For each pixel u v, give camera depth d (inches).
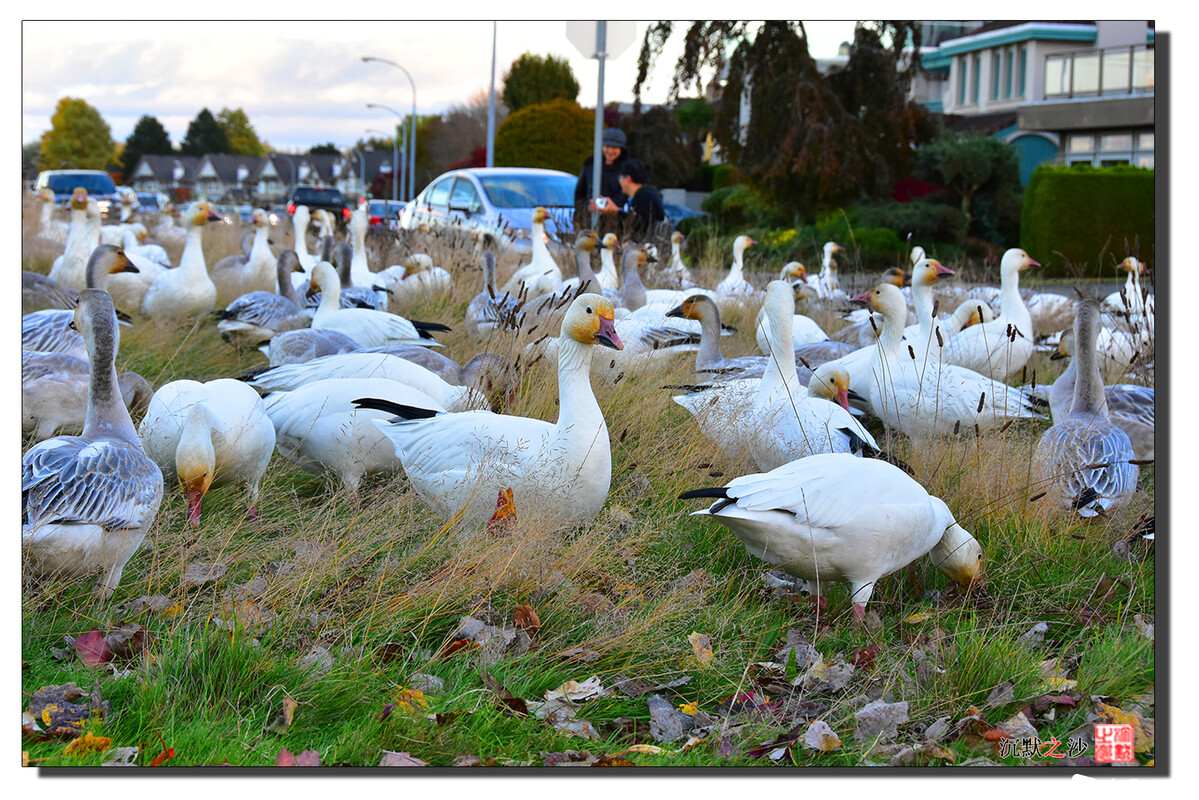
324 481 249.1
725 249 788.6
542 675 166.1
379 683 158.2
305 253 608.1
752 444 233.5
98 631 168.6
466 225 648.4
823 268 658.2
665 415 283.9
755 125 1075.9
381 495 227.6
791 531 175.5
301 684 154.7
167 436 221.6
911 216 1050.1
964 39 1453.0
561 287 429.1
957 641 181.9
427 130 1451.8
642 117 1148.5
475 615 177.9
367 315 344.8
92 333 191.3
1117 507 224.5
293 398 237.9
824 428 228.5
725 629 185.6
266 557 195.9
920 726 161.0
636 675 170.4
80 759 140.1
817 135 1024.2
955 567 198.2
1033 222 887.7
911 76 1095.0
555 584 185.0
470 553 185.3
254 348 375.9
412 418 218.7
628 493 237.1
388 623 171.9
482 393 266.1
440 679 161.6
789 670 173.6
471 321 374.0
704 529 221.6
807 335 367.6
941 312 453.7
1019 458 235.0
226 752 141.5
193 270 417.7
